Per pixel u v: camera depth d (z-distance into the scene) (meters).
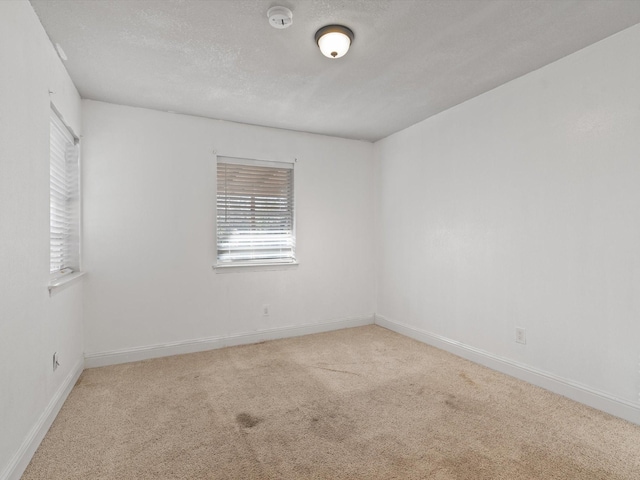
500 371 2.92
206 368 3.05
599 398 2.29
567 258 2.47
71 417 2.21
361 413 2.26
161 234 3.38
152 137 3.35
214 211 3.62
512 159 2.84
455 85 2.92
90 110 3.12
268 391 2.59
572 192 2.44
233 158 3.75
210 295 3.61
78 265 2.99
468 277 3.23
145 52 2.37
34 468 1.72
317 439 1.97
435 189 3.59
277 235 4.01
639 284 2.12
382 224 4.39
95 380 2.79
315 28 2.12
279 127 3.94
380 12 1.97
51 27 2.07
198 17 2.00
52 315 2.18
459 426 2.10
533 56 2.47
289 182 4.09
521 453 1.84
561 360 2.51
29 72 1.84
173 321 3.43
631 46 2.14
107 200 3.17
